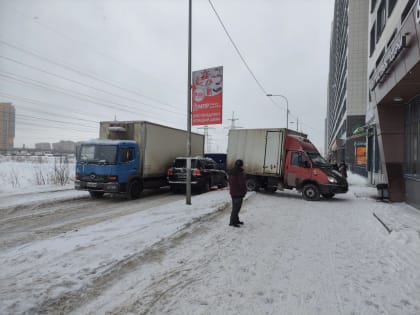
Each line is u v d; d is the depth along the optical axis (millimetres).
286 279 4367
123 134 13477
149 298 3730
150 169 13664
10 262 4711
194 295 3828
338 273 4625
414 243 6164
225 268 4758
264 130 14508
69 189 14781
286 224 8000
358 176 29812
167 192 15516
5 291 3732
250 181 14953
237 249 5742
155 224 7418
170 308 3496
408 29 7848
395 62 9078
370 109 21875
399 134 12242
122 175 11906
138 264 4859
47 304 3482
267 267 4828
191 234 6812
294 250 5738
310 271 4688
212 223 7973
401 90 9969
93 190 11867
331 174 12617
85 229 6906
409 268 4855
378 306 3615
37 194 12828
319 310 3500
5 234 6719
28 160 39406
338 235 6930
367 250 5797
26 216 8844
